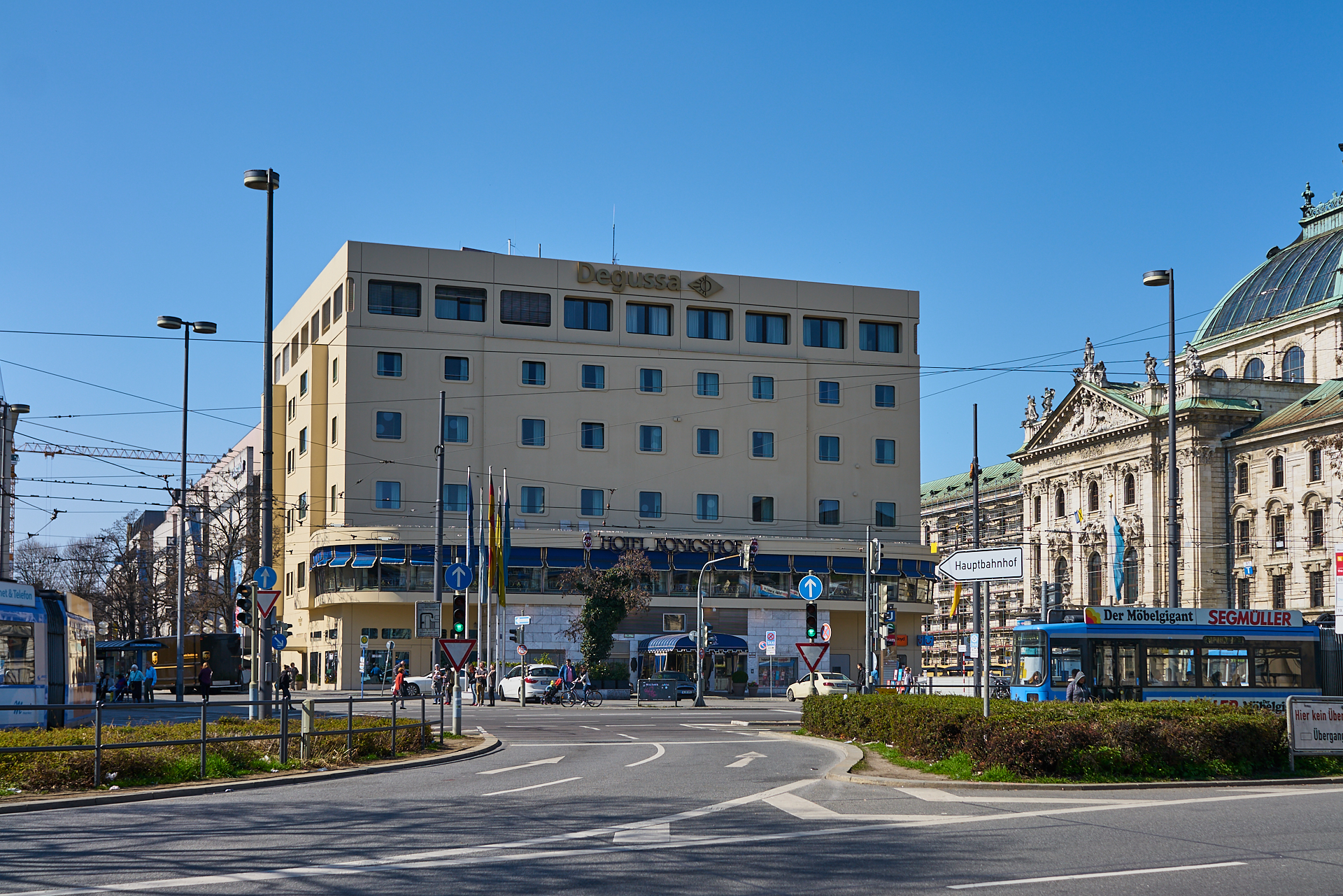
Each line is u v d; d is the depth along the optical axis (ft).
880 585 203.10
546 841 43.52
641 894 34.01
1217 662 118.01
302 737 73.56
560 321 261.03
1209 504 295.28
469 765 79.77
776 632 252.62
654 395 264.52
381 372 248.11
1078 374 334.24
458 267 254.88
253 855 40.37
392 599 232.32
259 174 100.42
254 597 96.78
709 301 272.10
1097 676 116.06
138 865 38.60
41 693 87.40
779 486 270.46
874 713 90.79
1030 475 359.46
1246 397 301.84
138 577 333.62
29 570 365.81
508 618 236.22
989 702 70.03
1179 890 34.76
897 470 279.28
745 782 66.13
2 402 207.21
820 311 278.87
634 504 260.62
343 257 249.34
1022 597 370.12
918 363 284.20
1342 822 49.14
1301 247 335.47
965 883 35.63
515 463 254.06
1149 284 153.69
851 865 38.68
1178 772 65.67
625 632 244.01
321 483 258.37
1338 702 70.03
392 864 38.75
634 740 108.37
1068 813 51.83
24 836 45.19
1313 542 270.87
